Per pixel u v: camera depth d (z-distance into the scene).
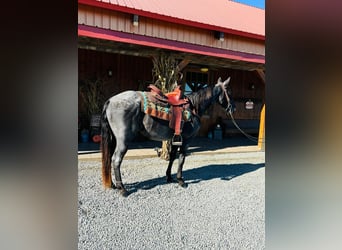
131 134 3.42
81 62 6.95
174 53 5.34
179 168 3.92
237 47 6.00
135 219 2.76
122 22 4.61
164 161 5.34
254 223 2.76
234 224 2.73
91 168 4.52
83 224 2.60
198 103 3.96
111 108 3.33
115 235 2.41
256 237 2.46
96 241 2.29
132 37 4.59
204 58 5.83
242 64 6.52
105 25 4.45
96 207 3.01
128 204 3.15
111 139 3.50
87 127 6.97
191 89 8.38
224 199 3.44
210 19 5.88
